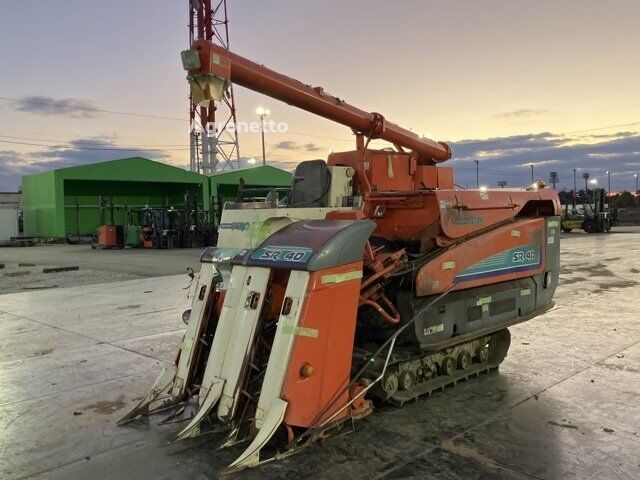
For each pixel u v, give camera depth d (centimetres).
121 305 1033
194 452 379
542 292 578
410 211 501
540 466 348
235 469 342
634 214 5906
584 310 873
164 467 359
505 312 531
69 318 919
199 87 434
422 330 449
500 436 395
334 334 378
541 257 571
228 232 469
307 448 376
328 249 372
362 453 370
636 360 585
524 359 594
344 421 406
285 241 398
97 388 536
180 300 1070
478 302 501
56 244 3778
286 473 344
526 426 412
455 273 472
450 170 648
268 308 399
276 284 406
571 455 363
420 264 455
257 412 363
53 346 718
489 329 510
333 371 379
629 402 459
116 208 3881
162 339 740
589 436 392
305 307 361
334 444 384
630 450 369
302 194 517
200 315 446
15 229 4200
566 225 3669
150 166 3934
